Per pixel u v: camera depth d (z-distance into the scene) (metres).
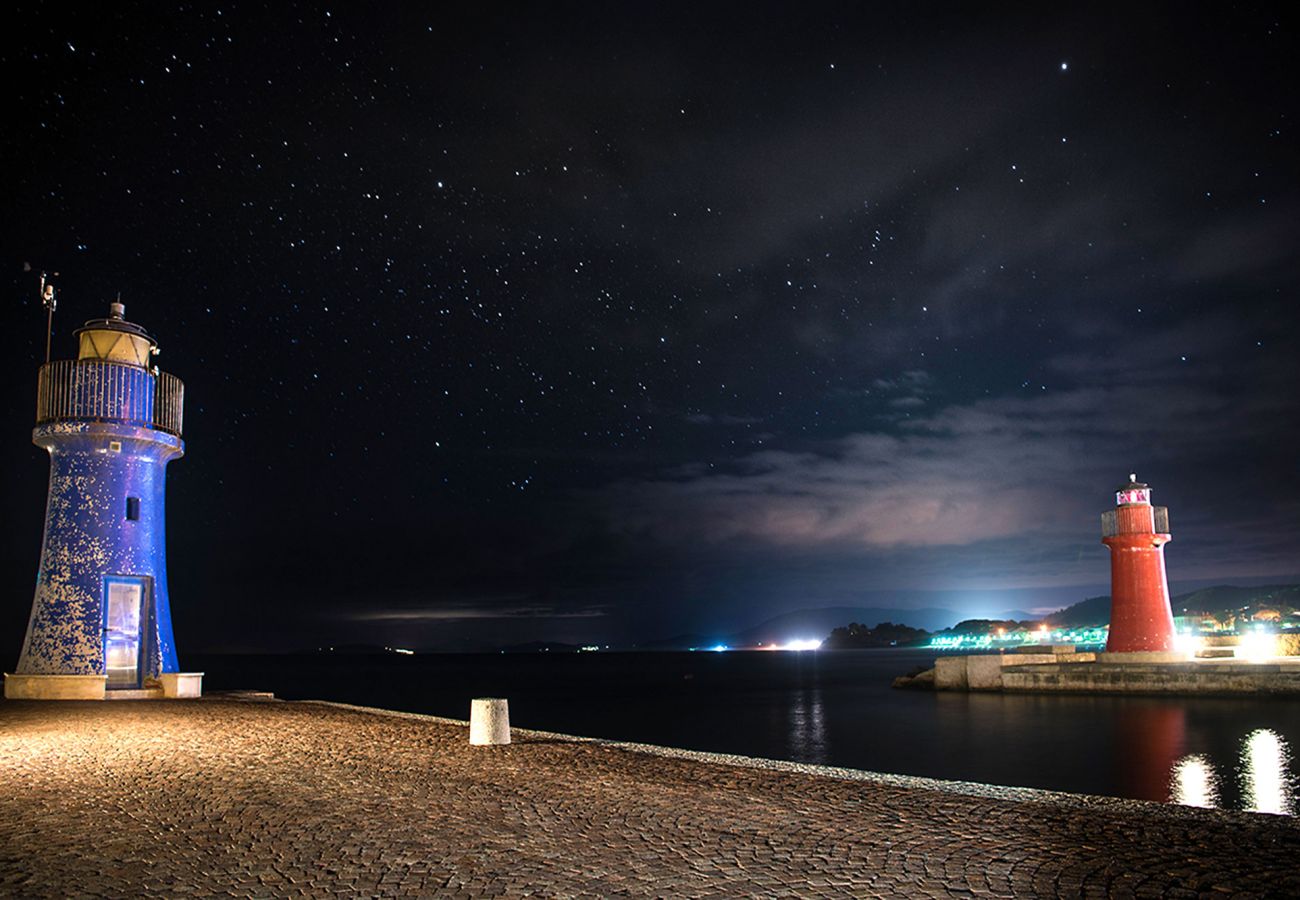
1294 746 24.27
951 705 40.09
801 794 9.40
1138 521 40.81
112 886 6.16
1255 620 155.00
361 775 10.68
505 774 10.75
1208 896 5.85
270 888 6.11
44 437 22.83
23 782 10.18
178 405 24.69
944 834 7.55
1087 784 19.83
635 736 33.22
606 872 6.44
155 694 22.84
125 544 23.09
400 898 5.87
